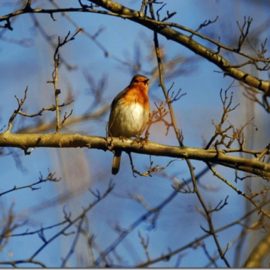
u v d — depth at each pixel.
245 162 11.53
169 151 11.56
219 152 11.52
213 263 11.99
